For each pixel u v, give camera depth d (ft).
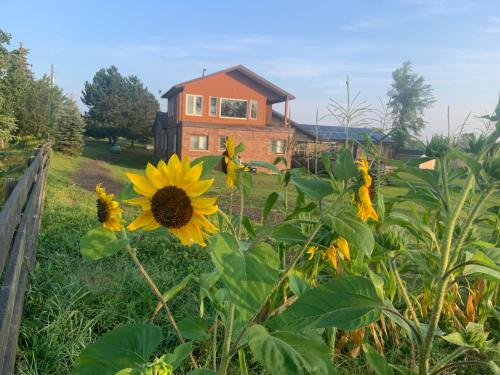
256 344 5.08
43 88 101.35
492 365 5.86
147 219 5.21
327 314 5.58
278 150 88.99
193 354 9.68
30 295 11.72
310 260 9.78
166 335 10.44
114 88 175.52
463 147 6.72
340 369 9.09
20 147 85.81
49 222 21.56
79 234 19.21
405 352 10.21
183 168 5.16
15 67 74.74
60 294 11.83
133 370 4.27
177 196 5.08
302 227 9.96
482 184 5.84
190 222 5.13
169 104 98.58
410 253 7.84
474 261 5.57
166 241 18.69
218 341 10.00
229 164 7.09
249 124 91.61
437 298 6.07
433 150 6.70
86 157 98.32
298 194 9.39
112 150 126.41
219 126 85.87
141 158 116.16
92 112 173.78
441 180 6.85
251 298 4.50
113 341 5.65
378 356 6.56
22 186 14.01
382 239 7.93
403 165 6.60
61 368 9.00
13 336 8.38
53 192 32.73
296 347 5.23
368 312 5.54
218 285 11.80
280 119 108.47
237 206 34.68
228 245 4.78
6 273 9.28
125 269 14.42
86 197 34.04
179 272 15.52
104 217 6.46
